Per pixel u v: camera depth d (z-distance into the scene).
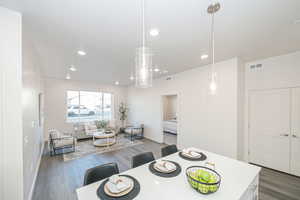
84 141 5.28
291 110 2.68
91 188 1.15
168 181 1.26
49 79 5.18
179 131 4.22
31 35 1.97
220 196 1.04
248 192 1.24
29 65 2.05
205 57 2.92
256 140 3.12
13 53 1.47
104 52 2.64
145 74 1.46
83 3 1.34
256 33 1.94
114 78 5.30
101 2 1.33
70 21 1.65
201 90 3.62
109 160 3.45
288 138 2.71
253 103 3.17
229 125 3.03
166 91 4.77
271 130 2.93
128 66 3.63
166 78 4.77
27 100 1.88
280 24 1.70
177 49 2.50
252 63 3.17
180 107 4.22
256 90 3.12
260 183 2.39
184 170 1.47
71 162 3.32
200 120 3.63
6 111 1.44
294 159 2.64
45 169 2.95
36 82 2.80
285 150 2.75
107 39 2.12
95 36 2.02
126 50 2.55
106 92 6.59
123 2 1.33
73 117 5.84
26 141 1.76
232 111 2.98
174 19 1.62
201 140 3.59
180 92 4.23
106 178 1.33
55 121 5.29
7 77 1.45
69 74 4.64
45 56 2.88
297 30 1.85
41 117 3.92
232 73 2.98
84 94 6.12
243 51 2.60
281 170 2.78
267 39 2.12
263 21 1.64
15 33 1.48
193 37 2.05
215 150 3.28
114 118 6.81
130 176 1.34
